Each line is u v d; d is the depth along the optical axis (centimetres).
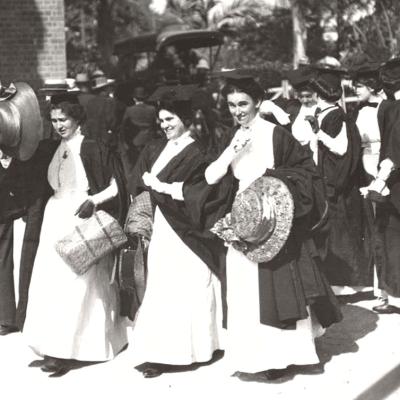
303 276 737
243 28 3806
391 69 948
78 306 788
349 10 3444
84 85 2055
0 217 901
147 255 793
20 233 1455
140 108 1786
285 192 722
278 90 2180
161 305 773
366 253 1024
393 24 3409
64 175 814
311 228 752
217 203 759
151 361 768
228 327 756
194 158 772
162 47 3123
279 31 3744
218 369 782
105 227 779
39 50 2195
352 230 1018
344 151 984
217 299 796
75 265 774
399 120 923
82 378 775
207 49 3706
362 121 1027
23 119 816
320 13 3453
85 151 803
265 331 739
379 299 1010
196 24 4081
